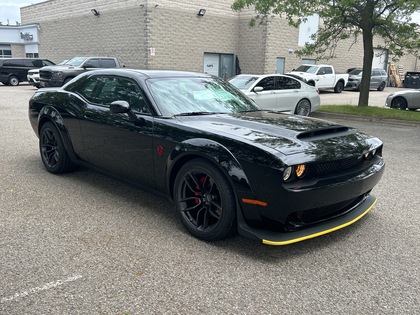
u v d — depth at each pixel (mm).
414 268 3176
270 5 12820
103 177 5371
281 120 3998
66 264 3066
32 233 3600
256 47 24531
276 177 3025
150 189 4125
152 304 2592
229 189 3301
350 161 3523
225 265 3129
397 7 11617
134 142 4066
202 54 23812
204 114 4094
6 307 2518
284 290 2811
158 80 4332
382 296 2773
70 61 18812
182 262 3152
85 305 2561
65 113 5000
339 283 2928
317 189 3129
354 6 12461
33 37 31422
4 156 6391
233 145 3275
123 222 3902
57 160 5320
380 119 12008
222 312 2533
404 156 7320
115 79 4574
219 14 23984
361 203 3930
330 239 3670
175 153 3625
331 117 13070
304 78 23219
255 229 3266
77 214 4074
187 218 3656
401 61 37250
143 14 21234
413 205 4641
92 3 24734
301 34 26000
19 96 17172
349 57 31281
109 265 3070
